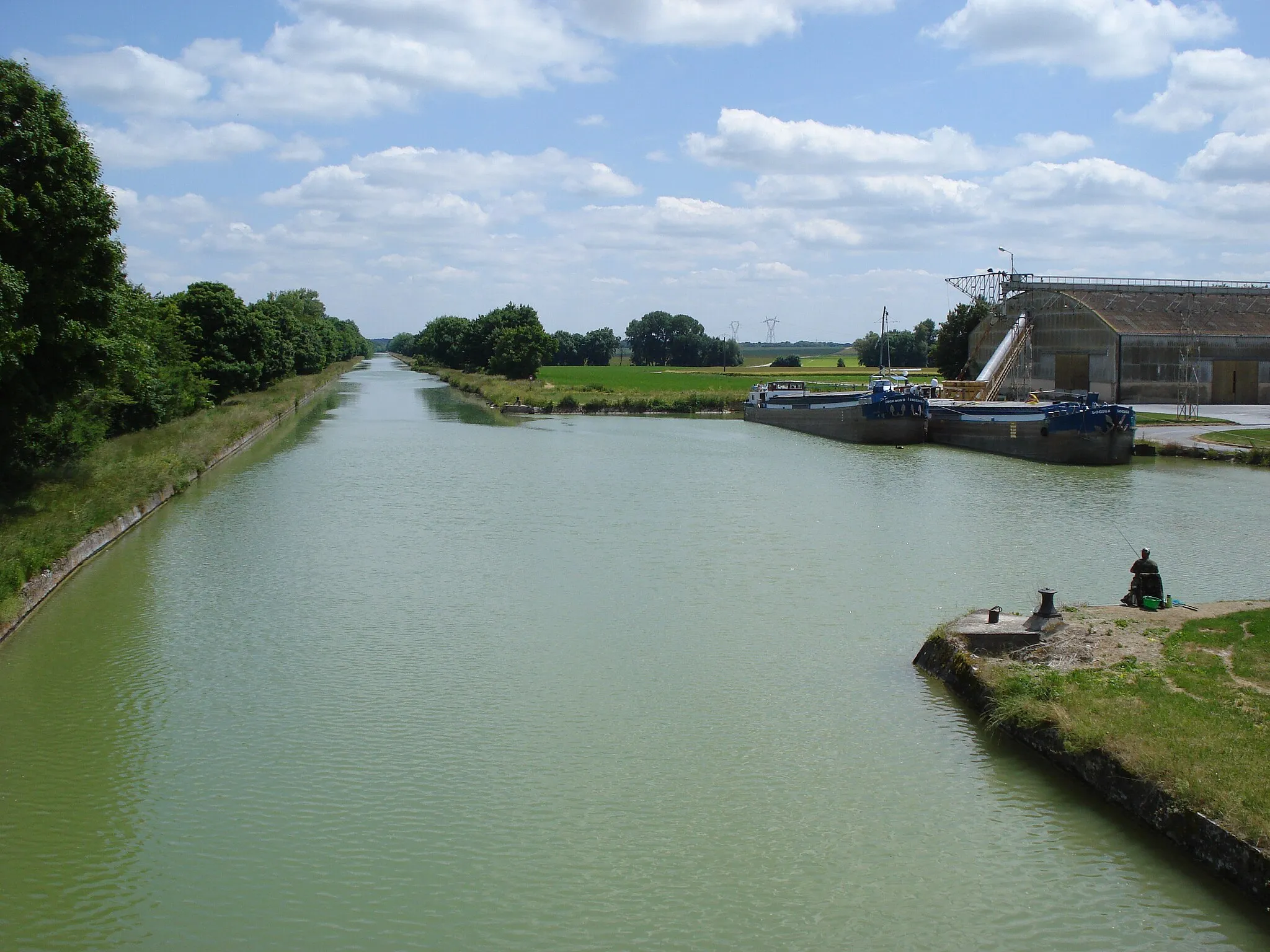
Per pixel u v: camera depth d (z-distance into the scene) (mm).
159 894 15648
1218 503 48562
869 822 17547
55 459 44812
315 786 18984
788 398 95562
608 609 29953
